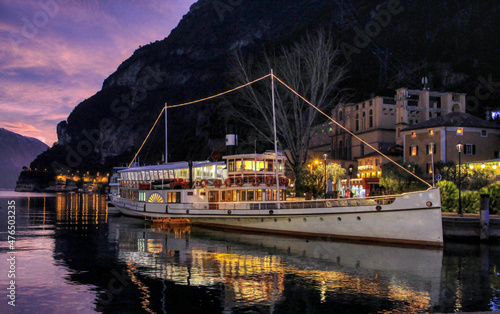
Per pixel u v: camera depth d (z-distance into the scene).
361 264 22.97
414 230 28.25
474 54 117.75
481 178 45.47
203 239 32.97
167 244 30.59
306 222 32.88
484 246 28.66
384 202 29.55
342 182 63.38
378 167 73.81
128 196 54.56
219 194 40.59
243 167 38.81
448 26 131.88
